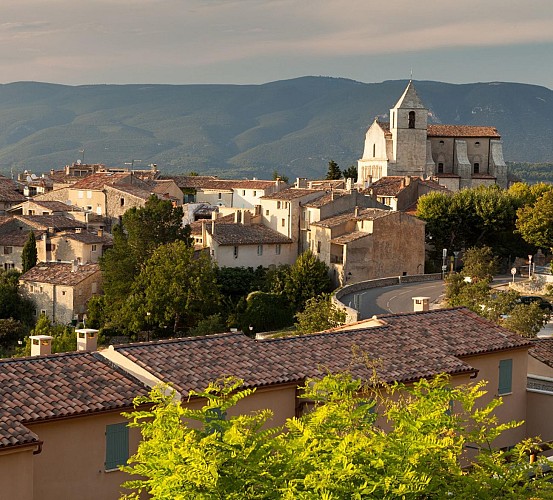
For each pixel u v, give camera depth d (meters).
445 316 59.91
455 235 188.62
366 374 50.12
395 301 150.50
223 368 48.06
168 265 158.00
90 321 164.88
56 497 41.78
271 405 47.88
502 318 111.62
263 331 157.88
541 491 32.41
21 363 45.41
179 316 158.50
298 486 29.48
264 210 197.25
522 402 57.53
